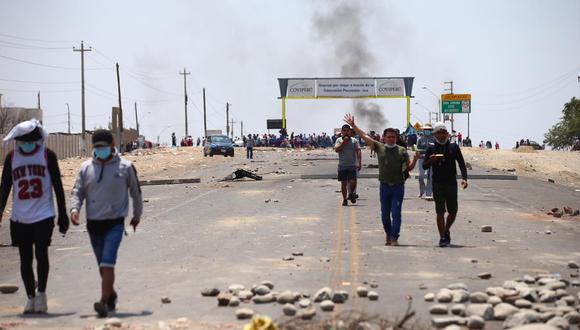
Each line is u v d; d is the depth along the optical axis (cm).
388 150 1992
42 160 1309
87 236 2333
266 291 1368
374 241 2084
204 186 4425
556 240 2131
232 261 1775
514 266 1675
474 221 2605
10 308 1342
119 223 1280
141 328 1140
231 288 1399
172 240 2177
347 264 1700
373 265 1684
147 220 2709
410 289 1411
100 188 1267
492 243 2056
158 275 1614
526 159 8212
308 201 3344
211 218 2739
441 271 1608
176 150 11350
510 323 1112
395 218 1992
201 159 8412
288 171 5791
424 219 2614
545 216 2806
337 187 4138
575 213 2916
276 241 2108
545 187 4366
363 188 3988
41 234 1295
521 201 3466
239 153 10394
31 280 1307
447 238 1997
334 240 2108
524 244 2041
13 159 1309
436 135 1973
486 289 1402
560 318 1095
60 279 1627
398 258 1780
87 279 1617
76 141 11256
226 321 1180
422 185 3362
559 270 1631
